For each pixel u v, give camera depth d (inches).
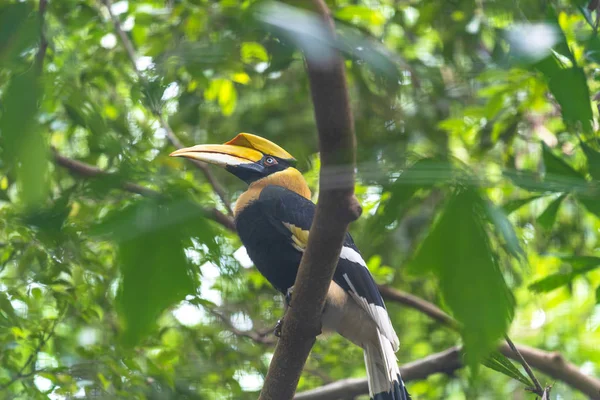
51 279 370.9
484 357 72.9
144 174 94.0
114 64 441.7
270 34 71.2
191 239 77.2
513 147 488.7
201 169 422.9
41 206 74.7
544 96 393.1
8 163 72.0
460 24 396.2
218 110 527.8
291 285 349.1
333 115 122.4
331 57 71.2
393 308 607.8
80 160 333.4
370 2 522.6
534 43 98.9
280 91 508.7
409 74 85.4
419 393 569.9
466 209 80.4
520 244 81.8
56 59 156.9
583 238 467.2
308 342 259.6
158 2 477.1
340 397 492.4
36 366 405.1
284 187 355.9
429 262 76.9
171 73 164.4
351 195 178.5
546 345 619.5
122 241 75.0
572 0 200.4
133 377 394.3
